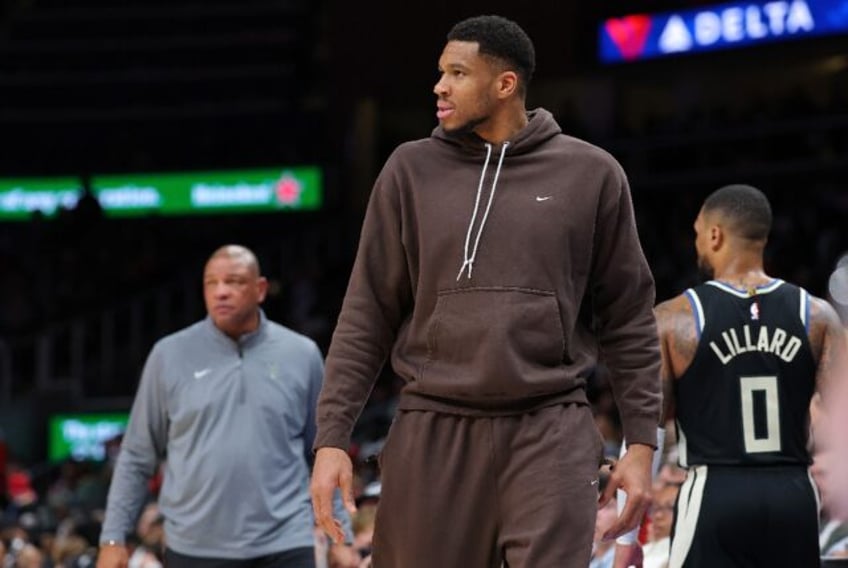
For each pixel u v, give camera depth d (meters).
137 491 7.36
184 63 31.61
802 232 22.69
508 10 23.02
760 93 26.95
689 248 23.31
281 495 7.20
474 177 4.60
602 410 17.00
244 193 28.66
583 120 27.31
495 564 4.54
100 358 25.80
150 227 28.70
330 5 25.80
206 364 7.27
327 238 27.36
